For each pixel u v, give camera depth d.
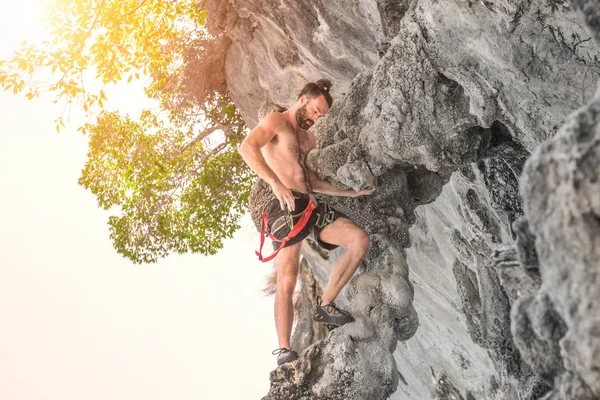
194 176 14.67
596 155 2.00
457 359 8.58
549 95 4.78
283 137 5.39
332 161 5.68
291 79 9.11
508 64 4.88
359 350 4.83
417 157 5.59
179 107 12.63
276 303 5.30
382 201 5.98
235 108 12.94
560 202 2.10
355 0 6.99
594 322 2.02
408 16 5.51
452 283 8.02
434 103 5.48
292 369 4.81
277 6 8.48
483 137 5.73
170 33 12.16
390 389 4.89
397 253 5.67
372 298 5.18
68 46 11.09
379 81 5.66
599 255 2.00
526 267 2.50
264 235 5.53
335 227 5.22
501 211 6.71
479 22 4.93
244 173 14.34
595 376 2.05
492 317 7.32
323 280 10.05
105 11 11.36
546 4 4.43
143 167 14.30
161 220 14.62
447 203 7.46
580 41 4.40
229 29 9.76
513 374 7.24
